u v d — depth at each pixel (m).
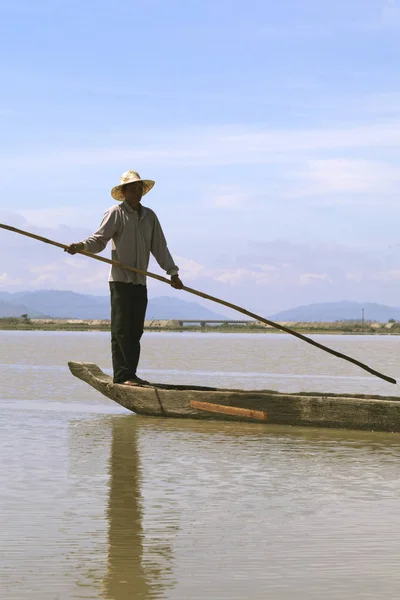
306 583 4.07
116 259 10.68
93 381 11.07
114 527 5.03
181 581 4.09
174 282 10.55
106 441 8.35
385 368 20.55
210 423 9.88
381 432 9.15
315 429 9.42
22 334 67.38
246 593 3.93
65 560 4.39
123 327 10.75
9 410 10.79
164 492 6.00
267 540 4.77
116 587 4.00
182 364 21.77
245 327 136.38
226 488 6.16
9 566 4.29
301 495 5.93
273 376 17.19
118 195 10.83
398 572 4.22
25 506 5.52
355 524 5.12
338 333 116.25
